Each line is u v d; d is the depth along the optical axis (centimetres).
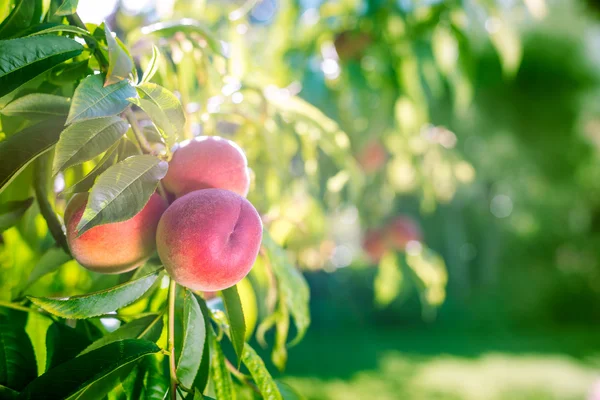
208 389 111
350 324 1380
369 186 350
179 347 100
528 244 1486
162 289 118
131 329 99
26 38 87
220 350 106
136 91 83
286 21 300
